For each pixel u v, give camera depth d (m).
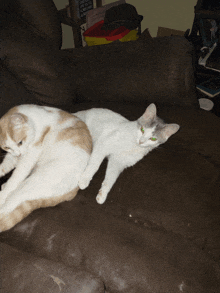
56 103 1.63
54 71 1.56
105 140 1.40
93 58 1.71
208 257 0.95
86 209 1.08
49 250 0.89
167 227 1.04
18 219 0.98
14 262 0.75
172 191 1.17
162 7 3.14
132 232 1.00
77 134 1.29
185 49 1.52
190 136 1.44
